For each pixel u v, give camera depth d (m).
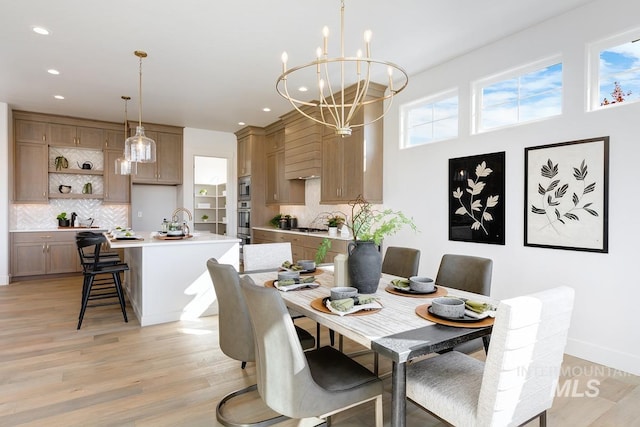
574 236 2.78
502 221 3.27
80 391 2.27
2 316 3.78
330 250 4.62
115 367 2.61
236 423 1.93
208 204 7.37
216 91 4.60
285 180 6.10
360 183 4.39
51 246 5.66
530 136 3.07
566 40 2.82
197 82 4.27
